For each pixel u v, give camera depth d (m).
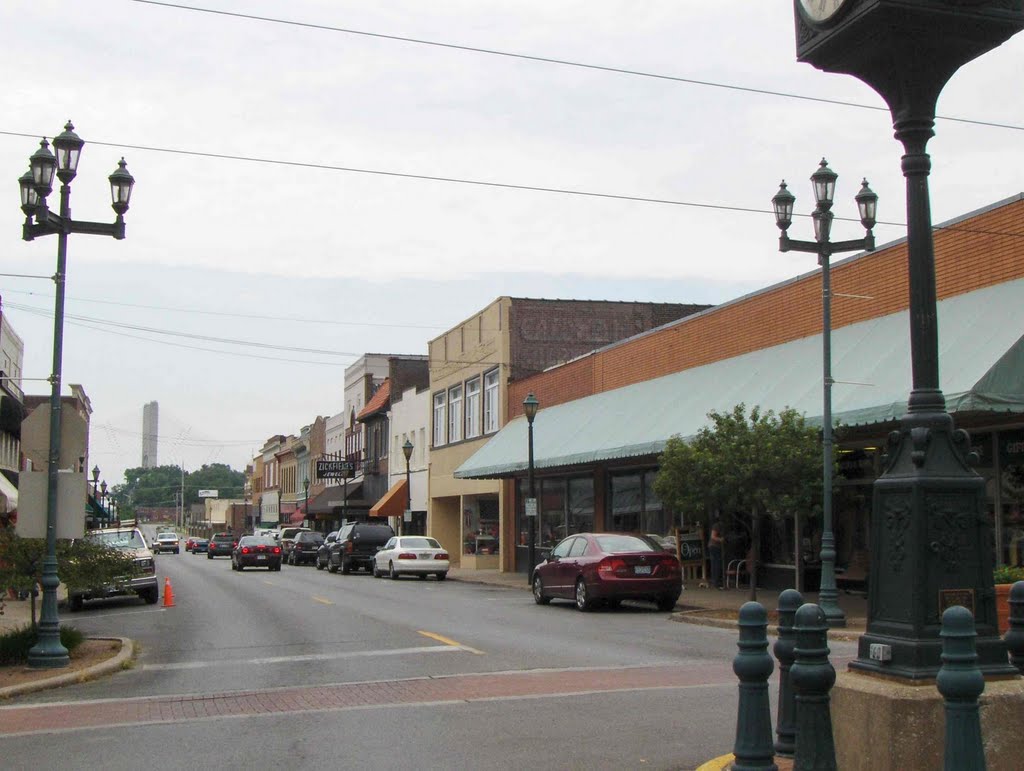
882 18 6.29
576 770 7.87
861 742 5.92
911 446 6.20
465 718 9.93
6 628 18.23
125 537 26.75
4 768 8.25
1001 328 16.11
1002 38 6.46
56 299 14.40
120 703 11.27
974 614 6.01
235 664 14.23
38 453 14.39
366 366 68.50
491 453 37.69
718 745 8.61
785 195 16.98
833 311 22.05
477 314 44.66
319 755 8.52
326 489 73.31
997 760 5.59
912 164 6.50
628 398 29.42
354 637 17.12
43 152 14.05
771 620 18.48
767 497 18.11
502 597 26.86
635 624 18.97
